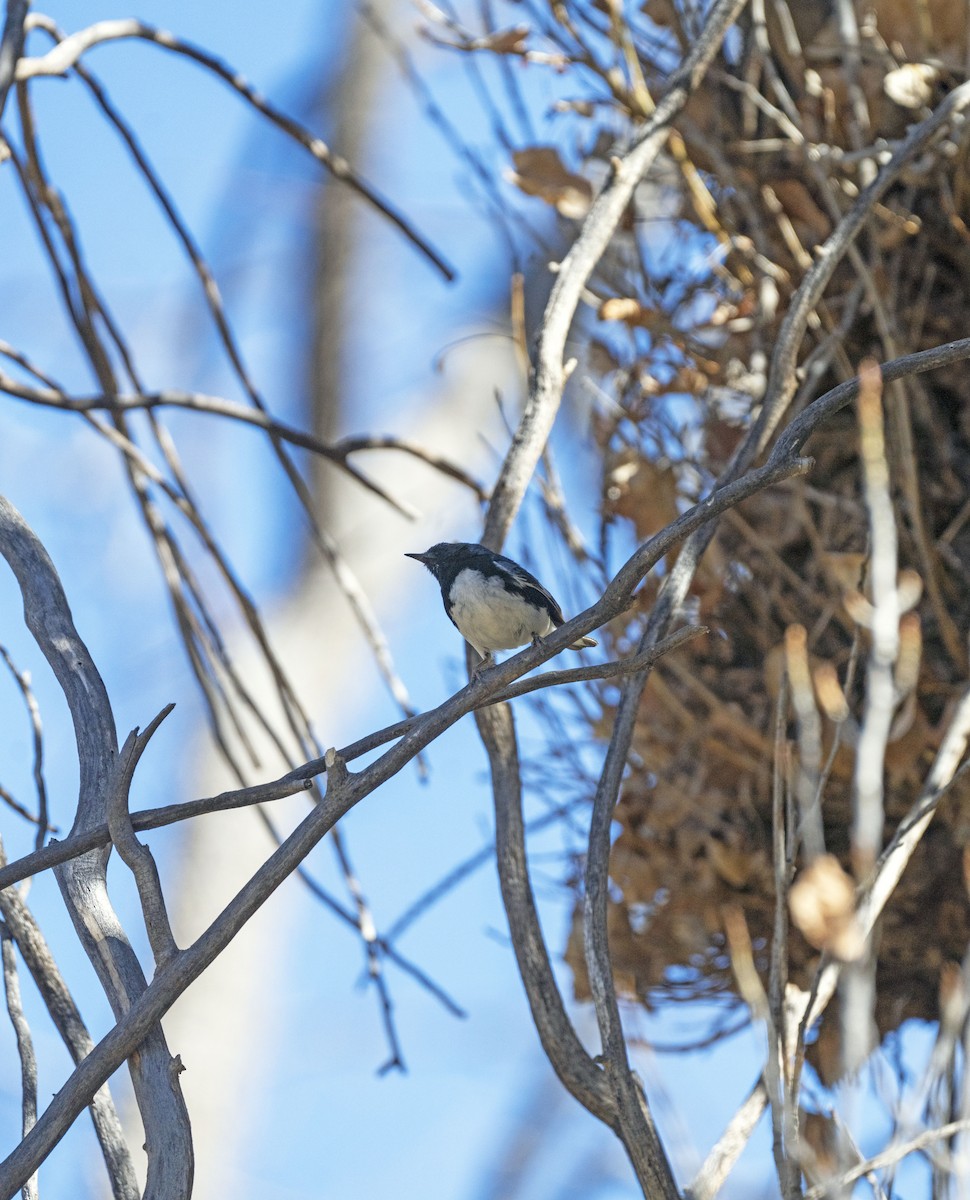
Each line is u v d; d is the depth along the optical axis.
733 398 10.48
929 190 10.05
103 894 6.89
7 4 8.94
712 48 9.60
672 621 8.12
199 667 10.13
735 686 9.66
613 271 10.85
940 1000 9.41
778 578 9.71
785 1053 6.69
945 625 9.24
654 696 9.82
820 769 9.16
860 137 9.82
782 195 10.39
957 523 9.59
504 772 8.52
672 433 10.38
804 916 5.98
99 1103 6.89
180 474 10.80
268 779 16.34
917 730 9.23
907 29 10.43
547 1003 7.86
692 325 10.84
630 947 9.92
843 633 9.50
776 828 6.86
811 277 8.50
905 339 9.91
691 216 11.20
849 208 9.98
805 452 9.94
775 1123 6.30
